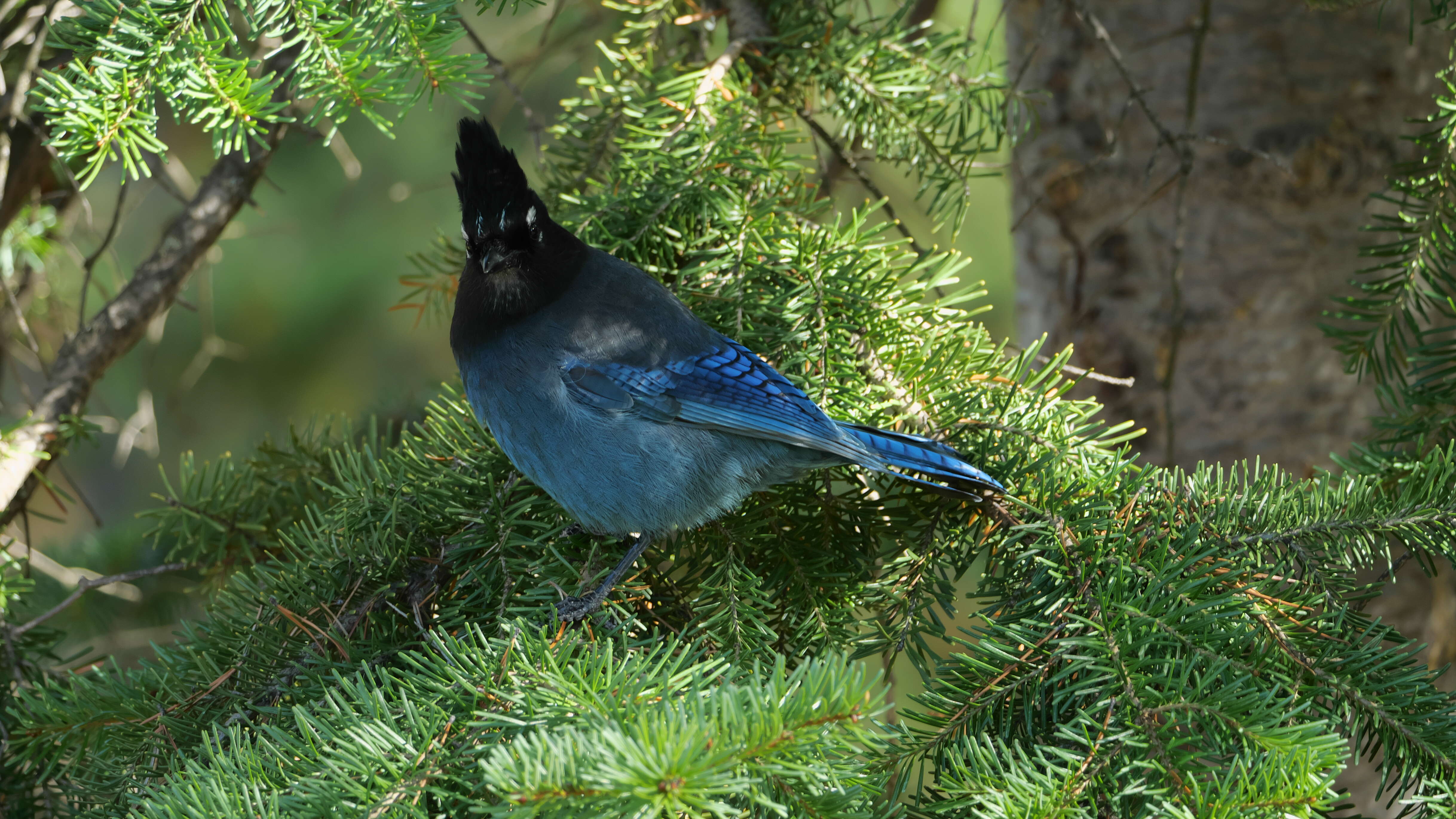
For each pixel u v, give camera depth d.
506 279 6.19
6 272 8.07
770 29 7.36
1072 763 4.12
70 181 8.01
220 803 3.83
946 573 5.65
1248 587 4.80
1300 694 4.61
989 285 14.36
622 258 6.64
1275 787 3.71
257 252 13.72
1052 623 4.78
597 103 7.30
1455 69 6.00
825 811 3.79
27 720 5.05
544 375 6.13
